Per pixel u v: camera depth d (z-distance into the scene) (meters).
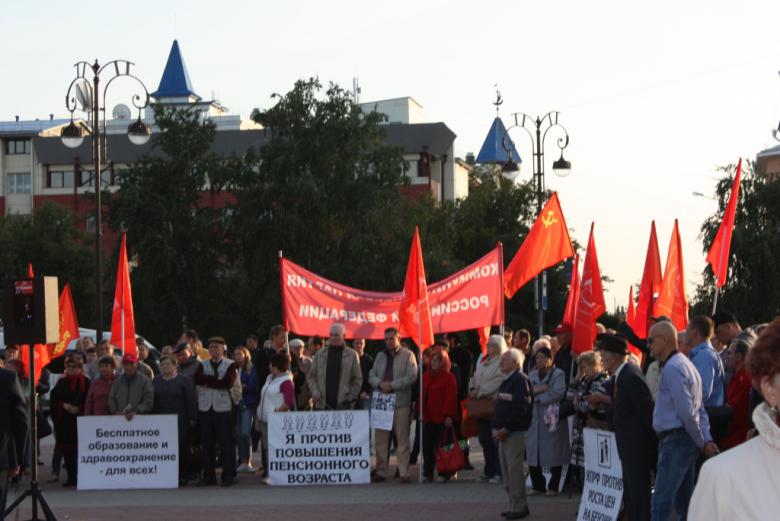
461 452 16.11
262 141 87.06
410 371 16.41
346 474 16.28
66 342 22.31
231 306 59.31
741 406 10.60
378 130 58.66
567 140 33.09
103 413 16.89
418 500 14.33
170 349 19.69
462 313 17.83
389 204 56.88
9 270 68.75
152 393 16.69
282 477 16.34
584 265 14.75
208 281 58.81
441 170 92.31
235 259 59.66
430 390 16.34
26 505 14.70
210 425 16.56
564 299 55.09
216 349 16.61
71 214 73.00
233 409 16.53
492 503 13.92
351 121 56.75
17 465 11.52
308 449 16.34
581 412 12.90
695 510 3.22
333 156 56.19
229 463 16.44
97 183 28.45
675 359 9.52
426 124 90.44
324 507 13.80
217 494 15.44
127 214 57.41
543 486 14.76
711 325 10.54
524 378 12.58
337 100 57.31
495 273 17.83
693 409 9.34
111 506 14.34
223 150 87.62
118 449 16.55
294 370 18.52
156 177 59.06
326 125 56.44
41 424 19.11
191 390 16.64
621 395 10.19
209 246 58.81
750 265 43.88
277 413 16.38
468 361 18.88
